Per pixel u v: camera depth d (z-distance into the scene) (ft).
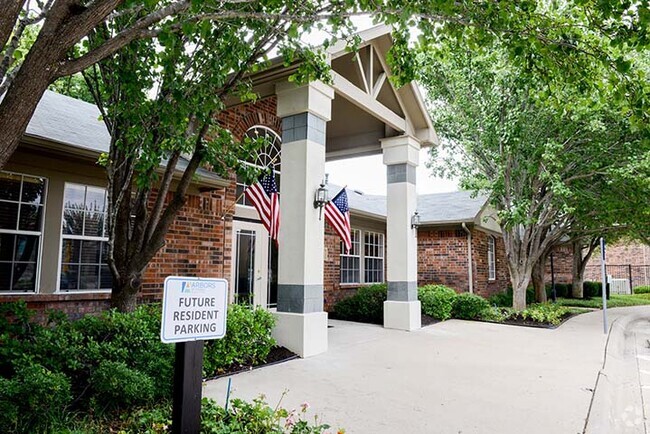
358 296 38.24
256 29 16.33
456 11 13.76
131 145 16.05
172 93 14.53
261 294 31.94
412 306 33.30
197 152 16.93
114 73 15.34
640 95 13.15
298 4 15.20
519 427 13.57
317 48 21.38
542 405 15.70
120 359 14.21
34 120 21.43
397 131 34.94
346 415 14.30
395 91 32.81
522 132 36.09
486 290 54.75
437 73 41.42
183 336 9.84
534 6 13.79
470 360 22.81
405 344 27.07
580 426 13.70
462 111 42.11
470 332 32.53
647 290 87.71
